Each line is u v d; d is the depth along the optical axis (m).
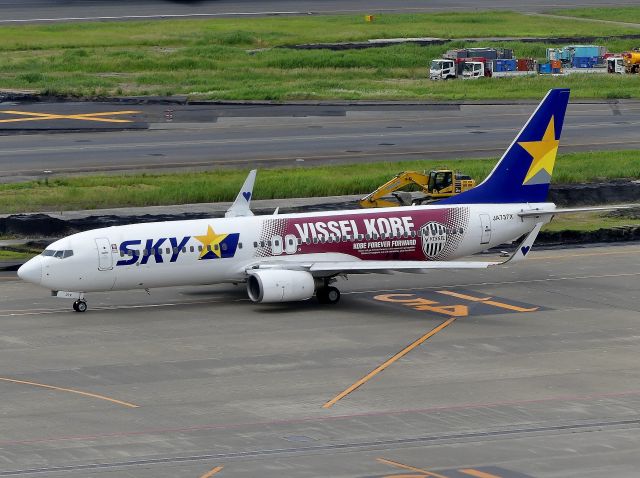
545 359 187.88
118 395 166.25
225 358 186.50
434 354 190.25
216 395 166.62
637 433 151.00
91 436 148.00
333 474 134.88
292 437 148.38
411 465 138.12
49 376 175.50
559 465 138.50
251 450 143.12
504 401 164.88
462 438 148.38
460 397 166.62
